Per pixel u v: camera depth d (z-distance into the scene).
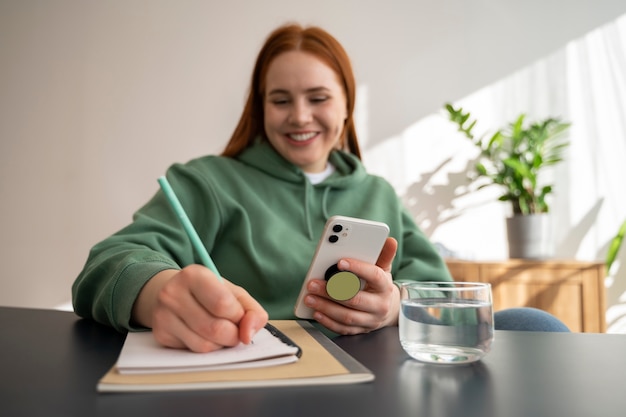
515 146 2.48
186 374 0.47
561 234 2.66
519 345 0.66
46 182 3.01
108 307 0.71
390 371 0.52
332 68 1.20
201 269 0.55
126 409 0.40
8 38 3.06
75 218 2.98
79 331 0.74
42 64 3.04
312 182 1.28
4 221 3.03
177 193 1.12
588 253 2.64
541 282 2.23
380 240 0.72
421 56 2.80
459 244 2.73
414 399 0.43
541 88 2.71
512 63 2.74
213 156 1.29
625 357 0.59
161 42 2.97
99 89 3.00
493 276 2.26
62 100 3.02
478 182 2.73
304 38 1.20
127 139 2.98
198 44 2.96
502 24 2.75
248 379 0.45
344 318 0.72
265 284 1.09
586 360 0.57
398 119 2.80
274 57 1.20
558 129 2.54
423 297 0.55
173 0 2.97
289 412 0.39
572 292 2.21
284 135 1.20
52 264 2.99
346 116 1.31
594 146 2.66
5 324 0.80
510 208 2.69
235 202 1.15
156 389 0.44
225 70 2.94
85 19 3.02
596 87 2.67
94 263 0.82
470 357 0.55
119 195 2.96
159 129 2.96
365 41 2.83
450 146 2.76
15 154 3.04
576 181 2.66
